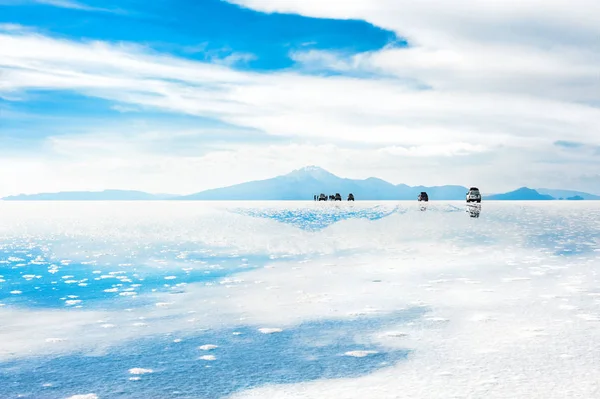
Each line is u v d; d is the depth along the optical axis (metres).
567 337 6.51
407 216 37.75
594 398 4.55
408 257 15.00
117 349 6.54
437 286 10.45
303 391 5.02
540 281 10.67
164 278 12.05
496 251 15.96
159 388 5.18
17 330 7.53
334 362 5.89
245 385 5.23
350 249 17.31
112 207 77.44
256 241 20.50
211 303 9.26
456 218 34.56
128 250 17.81
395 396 4.79
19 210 65.12
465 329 7.10
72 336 7.18
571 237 20.38
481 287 10.19
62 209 68.50
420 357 5.95
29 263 14.76
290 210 54.09
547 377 5.11
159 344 6.75
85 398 4.95
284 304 9.08
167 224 32.34
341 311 8.46
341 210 51.44
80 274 12.75
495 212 43.72
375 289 10.29
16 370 5.80
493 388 4.87
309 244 19.12
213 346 6.60
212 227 29.00
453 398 4.67
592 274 11.50
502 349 6.10
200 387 5.20
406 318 7.87
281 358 6.09
